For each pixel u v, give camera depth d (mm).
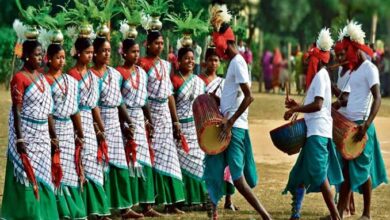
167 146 9852
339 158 9320
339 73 9641
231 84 8633
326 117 8867
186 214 9906
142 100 9562
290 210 10188
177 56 10211
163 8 10227
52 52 8594
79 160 8867
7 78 27828
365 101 9352
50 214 8492
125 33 9625
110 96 9250
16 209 8414
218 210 10125
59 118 8695
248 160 8773
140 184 9625
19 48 8562
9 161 8500
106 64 9336
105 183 9289
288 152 9008
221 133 8531
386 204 10641
